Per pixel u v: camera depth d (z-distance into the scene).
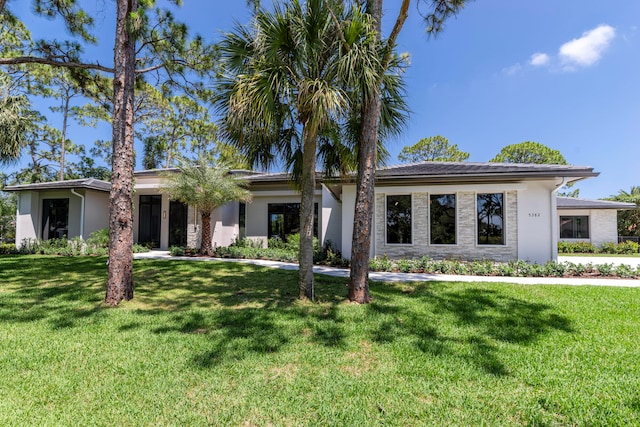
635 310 5.55
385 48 5.68
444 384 3.01
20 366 3.32
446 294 6.75
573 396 2.79
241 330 4.46
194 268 10.41
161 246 17.28
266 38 5.24
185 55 9.51
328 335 4.29
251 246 15.73
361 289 6.03
